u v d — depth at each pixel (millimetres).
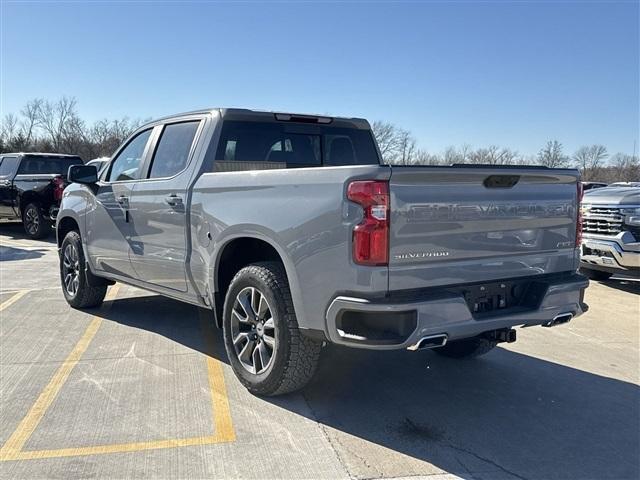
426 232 3369
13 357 4871
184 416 3777
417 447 3463
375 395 4242
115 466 3152
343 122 5641
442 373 4766
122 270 5602
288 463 3227
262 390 4004
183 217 4629
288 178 3693
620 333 6234
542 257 3980
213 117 4805
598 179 53719
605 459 3393
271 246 4109
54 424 3625
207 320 6117
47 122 61250
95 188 5902
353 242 3271
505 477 3152
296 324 3762
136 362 4785
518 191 3797
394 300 3234
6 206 14266
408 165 3307
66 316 6246
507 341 3959
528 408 4098
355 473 3139
